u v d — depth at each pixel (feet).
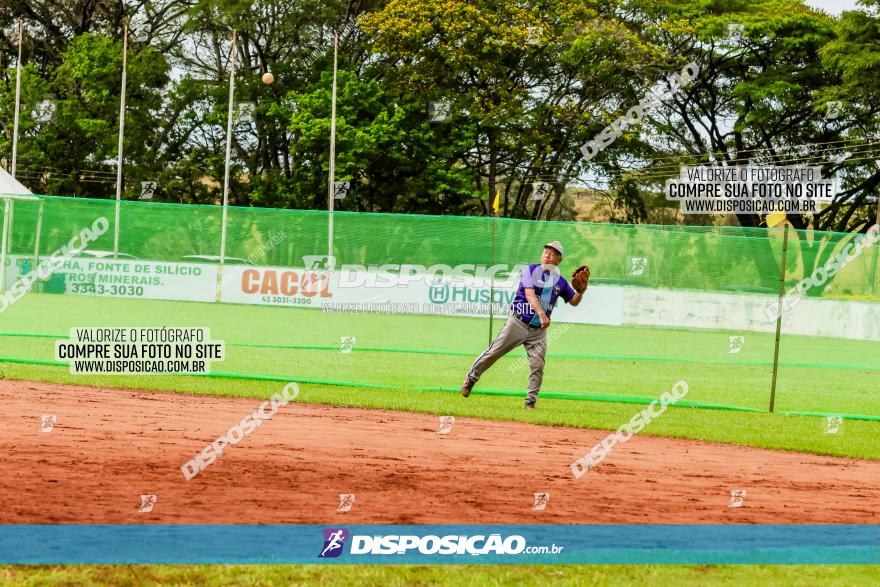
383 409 40.42
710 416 42.86
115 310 74.43
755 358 73.41
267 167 183.62
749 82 172.65
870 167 175.94
